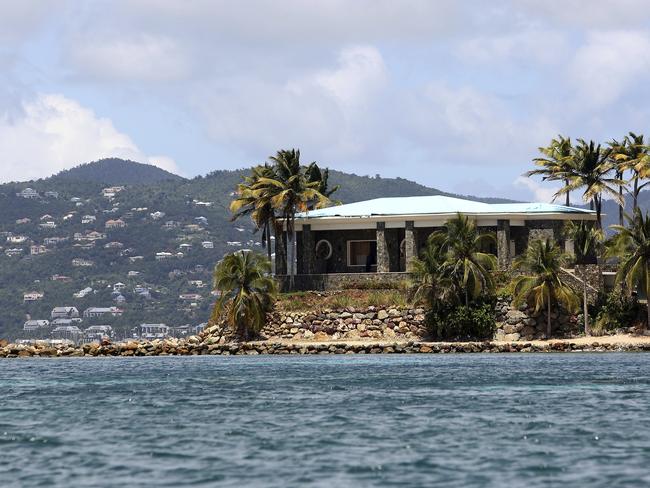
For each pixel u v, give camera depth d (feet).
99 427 352.90
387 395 450.30
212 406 413.59
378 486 253.65
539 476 263.29
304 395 454.40
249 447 307.99
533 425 348.18
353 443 313.53
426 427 345.31
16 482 261.85
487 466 276.00
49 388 508.94
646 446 304.50
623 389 467.52
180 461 286.46
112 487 255.09
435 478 261.85
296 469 273.95
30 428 352.08
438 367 622.54
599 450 298.56
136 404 424.87
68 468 278.05
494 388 476.95
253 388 492.13
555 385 489.67
